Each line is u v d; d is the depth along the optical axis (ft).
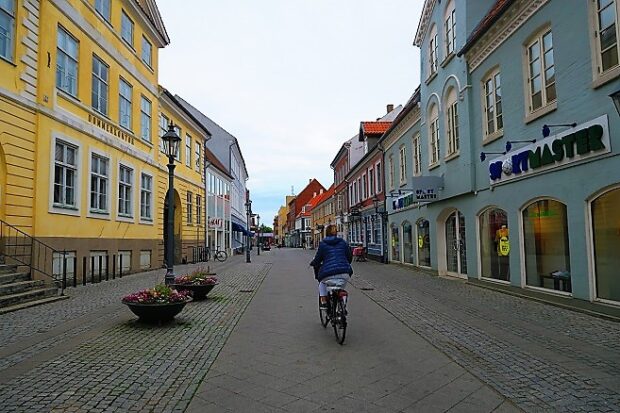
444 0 54.24
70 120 47.06
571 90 30.37
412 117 69.77
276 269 79.46
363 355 21.20
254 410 14.53
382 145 89.20
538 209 35.37
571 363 19.13
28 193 40.75
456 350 21.88
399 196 77.66
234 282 55.21
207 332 25.77
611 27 27.07
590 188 28.71
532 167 34.86
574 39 30.01
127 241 61.72
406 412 14.39
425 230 65.21
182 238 90.94
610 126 26.84
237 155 173.68
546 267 34.50
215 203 114.52
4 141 37.91
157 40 74.49
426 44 61.82
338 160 153.17
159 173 75.15
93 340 23.50
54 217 44.37
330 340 24.26
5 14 38.70
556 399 15.21
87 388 16.17
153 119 73.00
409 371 18.71
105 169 56.18
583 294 29.53
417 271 67.00
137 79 66.33
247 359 20.44
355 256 100.68
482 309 32.81
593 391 15.83
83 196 49.90
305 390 16.42
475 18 47.34
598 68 28.12
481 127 45.03
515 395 15.70
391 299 39.22
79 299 37.65
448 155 54.13
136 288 45.42
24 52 40.47
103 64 56.13
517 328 26.16
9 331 25.38
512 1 36.24
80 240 49.16
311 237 290.56
